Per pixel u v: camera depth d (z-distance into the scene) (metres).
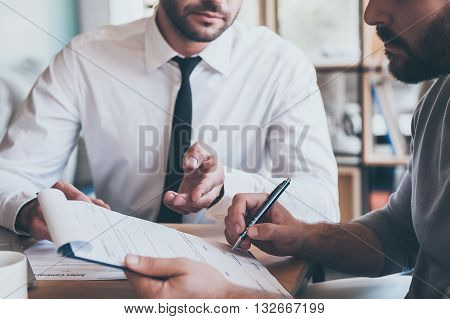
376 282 0.75
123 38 1.06
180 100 0.99
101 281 0.53
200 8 0.96
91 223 0.52
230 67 0.99
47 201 0.56
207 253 0.56
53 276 0.54
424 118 0.69
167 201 0.73
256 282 0.51
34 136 1.01
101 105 1.04
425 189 0.67
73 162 1.16
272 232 0.61
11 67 1.23
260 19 0.95
